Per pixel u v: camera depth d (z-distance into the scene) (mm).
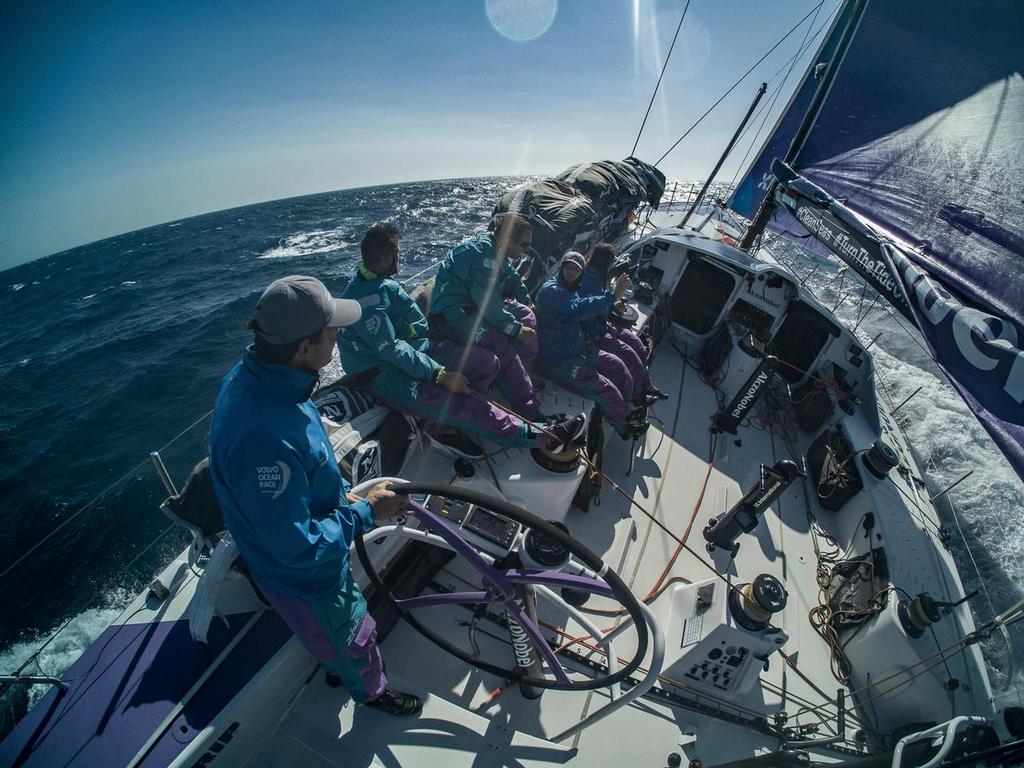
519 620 1451
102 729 1387
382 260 1976
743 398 3572
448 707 1747
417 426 2367
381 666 1565
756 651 1941
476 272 2332
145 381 12930
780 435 3830
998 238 2164
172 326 17266
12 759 1334
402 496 1423
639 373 3232
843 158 3545
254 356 1144
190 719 1408
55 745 1356
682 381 4215
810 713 2186
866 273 2729
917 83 3137
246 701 1458
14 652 5508
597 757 1815
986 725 1509
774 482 2441
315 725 1665
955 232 2383
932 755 1491
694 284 4449
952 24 2977
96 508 7512
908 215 2762
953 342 1910
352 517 1323
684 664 2031
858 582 2572
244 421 1105
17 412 12086
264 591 1362
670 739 1904
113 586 6320
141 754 1347
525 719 1877
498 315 2406
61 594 6238
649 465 3312
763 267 3916
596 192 4473
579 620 1797
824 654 2461
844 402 3701
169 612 1678
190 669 1516
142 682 1486
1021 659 3340
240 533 1213
